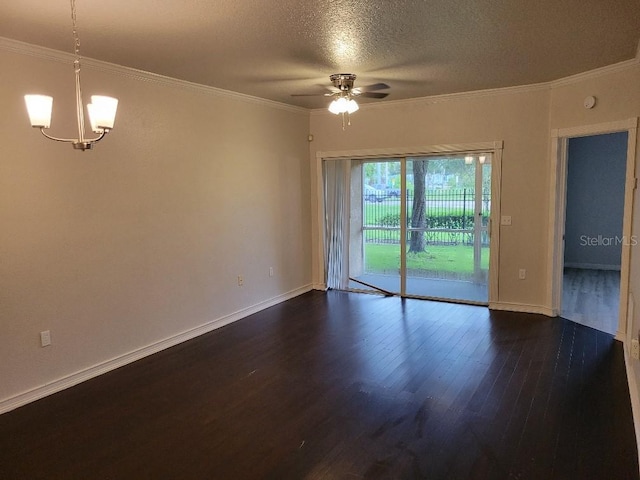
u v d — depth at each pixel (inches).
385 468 98.0
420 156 227.3
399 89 198.1
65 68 136.3
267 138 218.5
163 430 115.2
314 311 216.5
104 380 145.0
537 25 120.0
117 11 105.2
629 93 161.3
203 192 185.8
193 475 97.3
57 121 134.8
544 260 202.4
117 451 106.5
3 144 122.9
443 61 153.1
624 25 120.8
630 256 165.0
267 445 107.7
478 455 101.8
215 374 148.2
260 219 217.5
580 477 93.7
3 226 123.9
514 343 170.1
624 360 152.7
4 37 120.1
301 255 249.3
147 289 164.9
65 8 103.1
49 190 133.7
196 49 134.7
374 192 242.1
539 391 131.7
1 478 97.3
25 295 129.5
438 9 107.7
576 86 180.2
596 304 221.1
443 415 119.3
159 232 168.2
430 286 235.0
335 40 129.3
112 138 150.3
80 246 142.6
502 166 205.2
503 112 201.9
